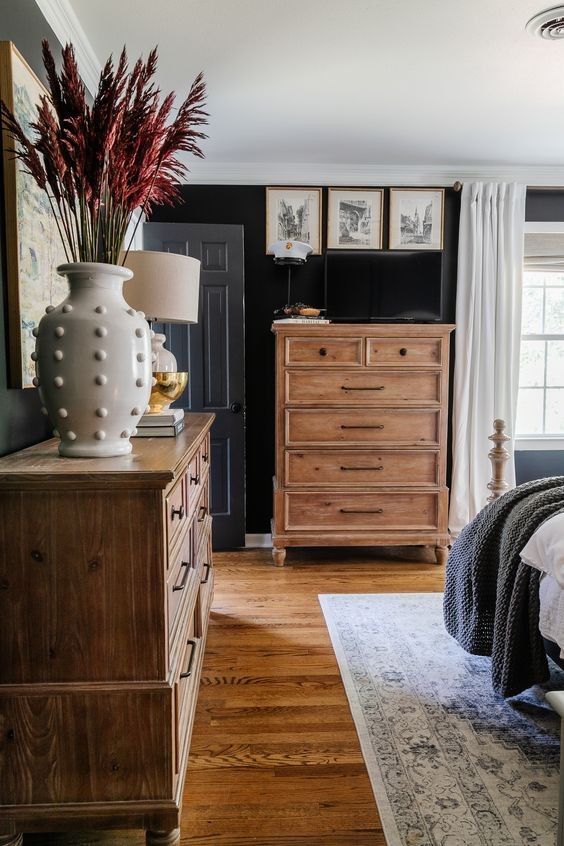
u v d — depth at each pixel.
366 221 3.91
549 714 2.00
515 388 3.98
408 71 2.62
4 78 1.53
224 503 3.91
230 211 3.89
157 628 1.29
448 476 4.14
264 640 2.56
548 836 1.45
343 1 2.10
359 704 2.06
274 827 1.50
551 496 2.04
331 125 3.21
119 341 1.34
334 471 3.54
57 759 1.30
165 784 1.32
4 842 1.29
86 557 1.27
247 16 2.20
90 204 1.43
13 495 1.25
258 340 3.98
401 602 2.99
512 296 3.93
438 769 1.71
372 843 1.45
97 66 2.57
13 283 1.58
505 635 1.95
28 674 1.29
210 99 2.88
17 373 1.60
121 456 1.41
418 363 3.53
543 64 2.55
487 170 3.93
